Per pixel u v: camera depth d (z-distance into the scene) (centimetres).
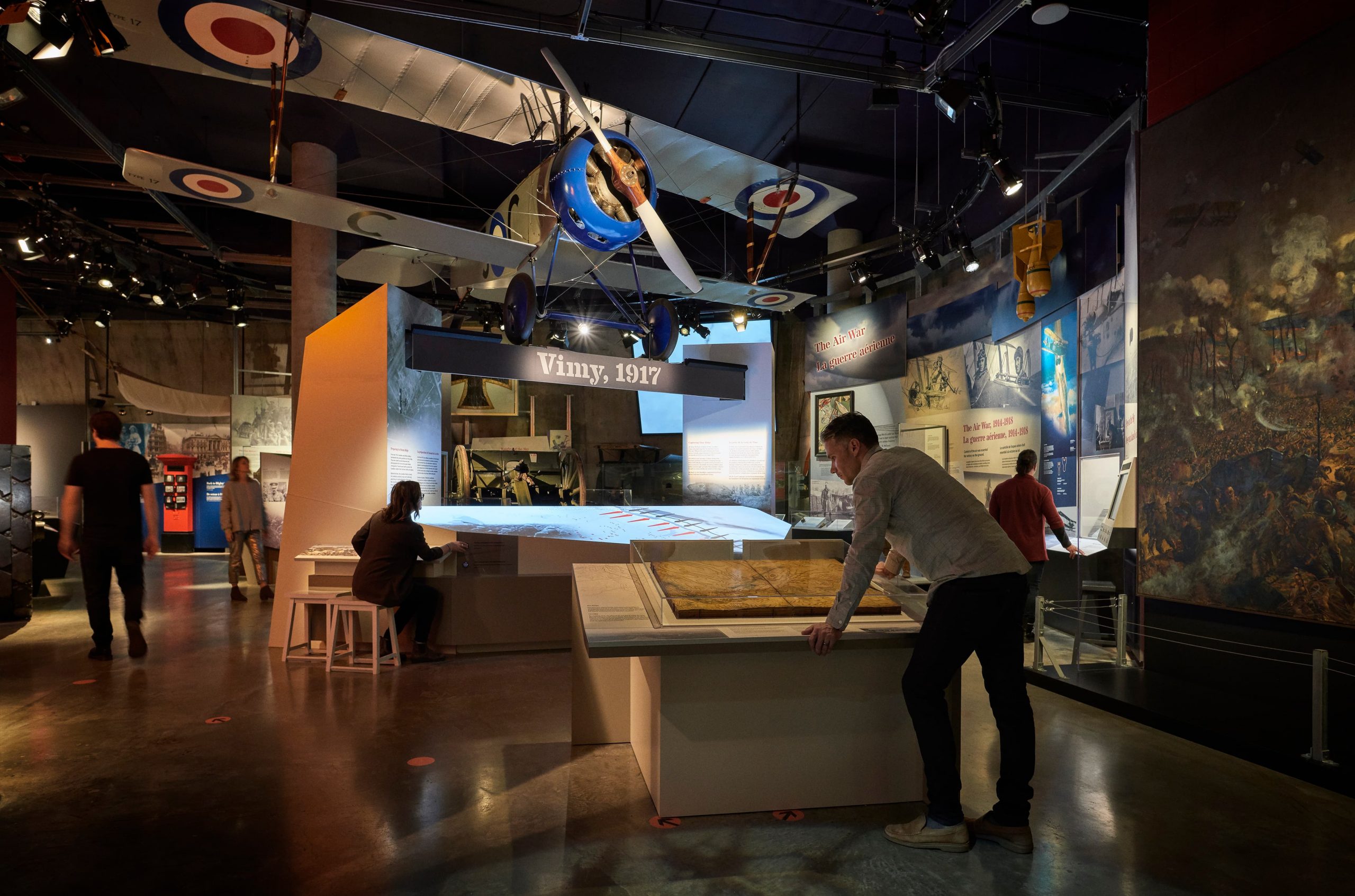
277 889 201
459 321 1178
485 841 229
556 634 508
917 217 991
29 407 1390
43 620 626
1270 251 374
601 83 789
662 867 213
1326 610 342
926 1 445
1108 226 591
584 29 496
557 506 621
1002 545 224
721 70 767
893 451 238
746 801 249
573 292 1273
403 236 573
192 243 1038
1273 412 371
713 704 246
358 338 525
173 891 200
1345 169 338
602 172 578
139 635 484
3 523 613
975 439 848
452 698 391
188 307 1301
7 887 202
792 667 250
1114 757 308
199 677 434
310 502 528
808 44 703
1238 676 389
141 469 486
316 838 231
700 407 784
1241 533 385
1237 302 392
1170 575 429
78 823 242
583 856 220
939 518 226
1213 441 405
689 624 242
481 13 483
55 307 1320
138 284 1036
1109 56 591
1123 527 511
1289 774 289
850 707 254
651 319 712
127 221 956
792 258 1238
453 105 609
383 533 447
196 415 1402
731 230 1210
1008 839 225
